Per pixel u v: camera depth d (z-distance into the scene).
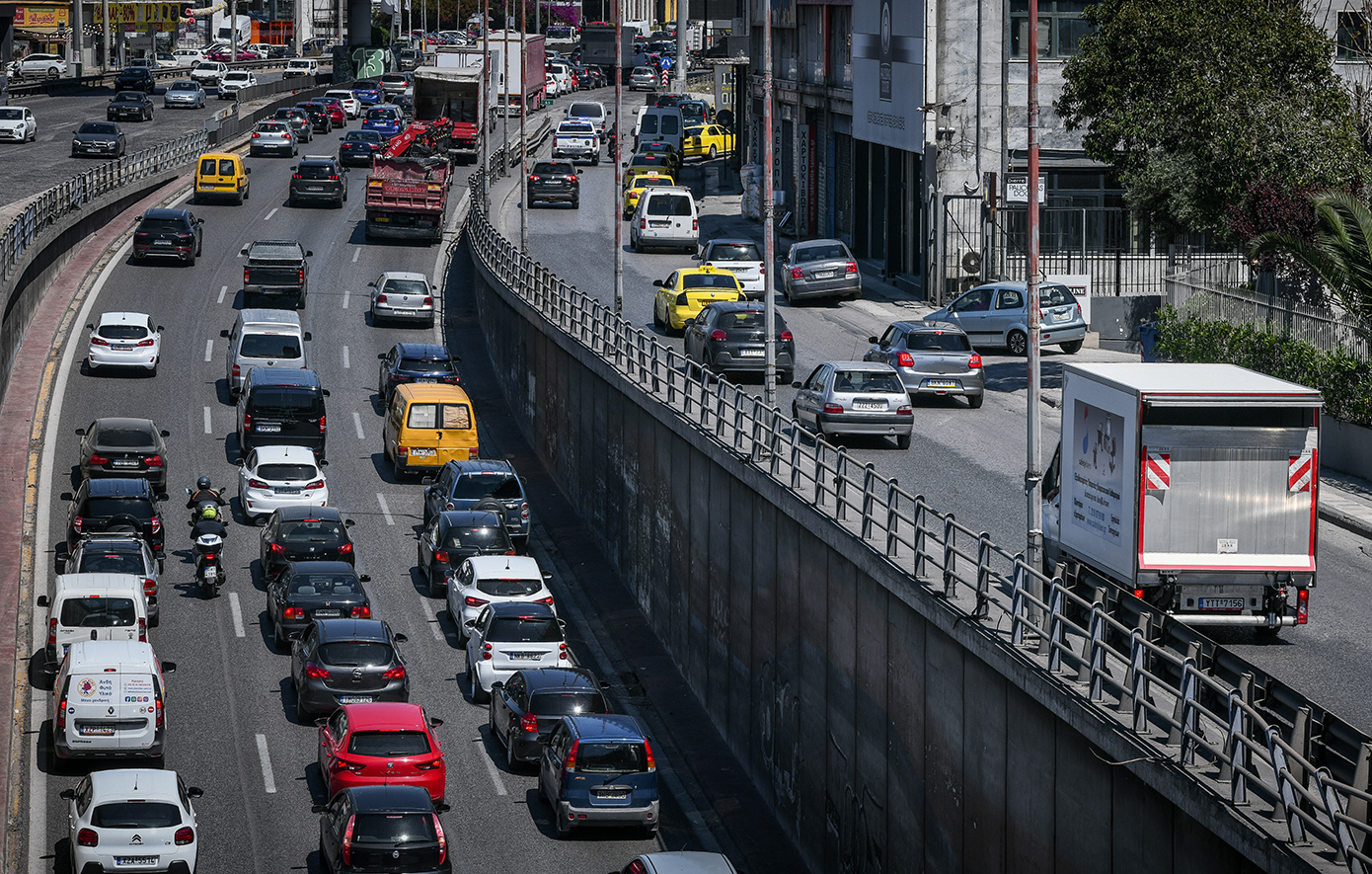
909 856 91.56
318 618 130.50
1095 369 89.25
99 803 94.69
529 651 129.00
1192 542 82.94
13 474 165.25
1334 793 53.09
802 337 192.88
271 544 146.38
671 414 141.12
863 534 98.12
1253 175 158.38
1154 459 82.50
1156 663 73.81
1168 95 161.88
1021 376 172.25
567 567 165.50
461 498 159.38
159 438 165.00
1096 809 69.50
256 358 193.12
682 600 140.50
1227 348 142.75
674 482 142.50
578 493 178.75
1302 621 84.00
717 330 164.75
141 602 126.12
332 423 194.25
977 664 81.94
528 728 116.62
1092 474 88.25
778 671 115.38
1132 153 167.38
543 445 195.25
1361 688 79.31
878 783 96.19
